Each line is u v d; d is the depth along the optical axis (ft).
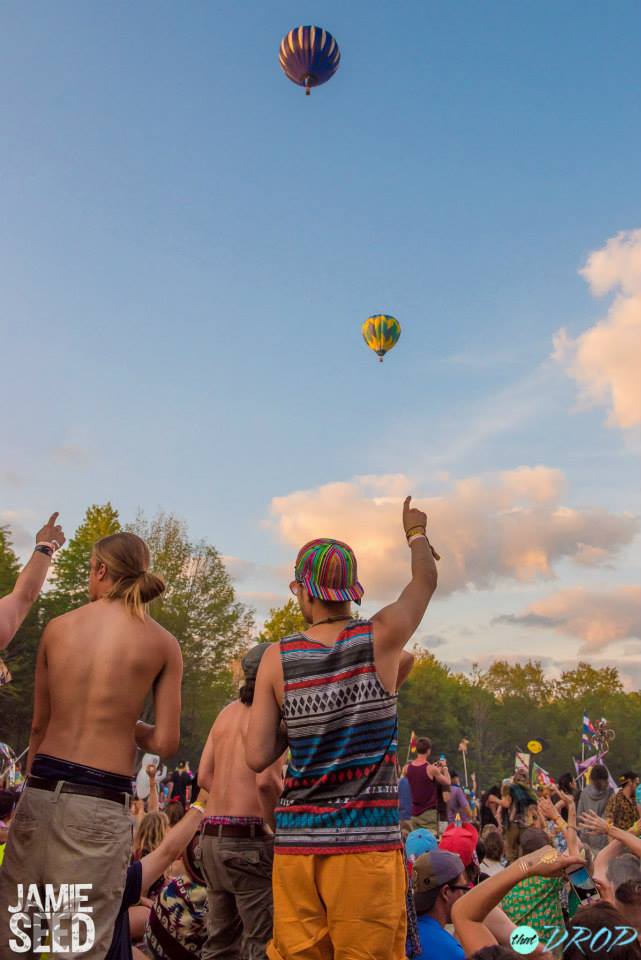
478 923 10.13
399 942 9.25
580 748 483.10
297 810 9.56
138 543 11.71
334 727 9.64
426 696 392.47
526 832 21.80
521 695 501.97
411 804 37.55
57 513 12.18
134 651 10.89
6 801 16.51
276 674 10.11
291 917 9.37
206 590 200.75
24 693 172.96
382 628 9.96
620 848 13.79
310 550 10.47
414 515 11.14
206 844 15.79
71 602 195.83
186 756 197.26
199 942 16.30
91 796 10.24
